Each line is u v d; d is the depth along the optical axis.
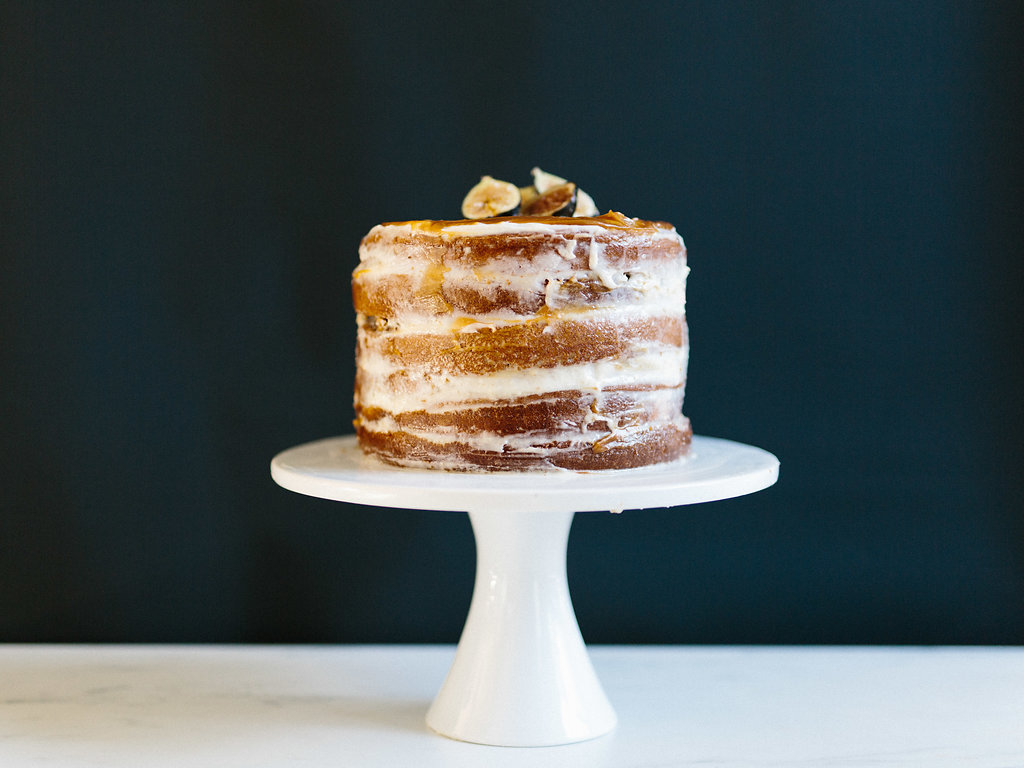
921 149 0.94
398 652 0.94
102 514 0.95
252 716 0.82
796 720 0.82
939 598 0.96
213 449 0.95
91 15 0.93
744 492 0.70
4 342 0.94
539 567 0.78
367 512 0.96
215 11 0.94
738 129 0.94
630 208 0.95
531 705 0.77
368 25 0.94
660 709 0.83
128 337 0.95
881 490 0.96
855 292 0.95
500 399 0.71
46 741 0.78
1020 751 0.78
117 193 0.94
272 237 0.95
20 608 0.96
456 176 0.94
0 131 0.94
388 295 0.74
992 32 0.94
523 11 0.94
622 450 0.72
